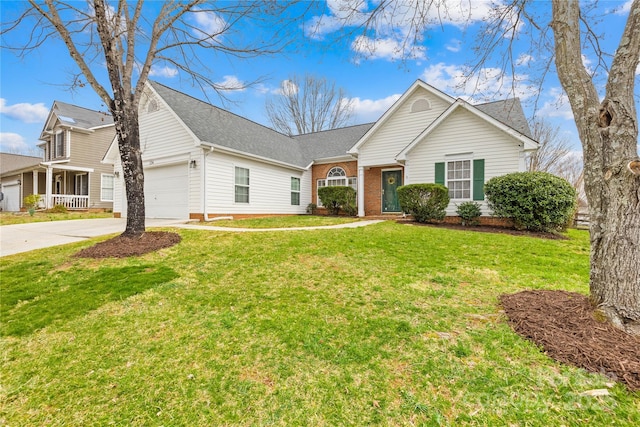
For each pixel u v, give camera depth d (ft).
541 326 8.82
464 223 32.65
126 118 21.84
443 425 5.89
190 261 17.70
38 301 12.59
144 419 6.39
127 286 13.79
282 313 10.84
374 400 6.63
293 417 6.27
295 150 56.85
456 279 13.99
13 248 22.04
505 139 32.89
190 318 10.73
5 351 9.11
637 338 7.80
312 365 7.89
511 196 28.04
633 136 8.46
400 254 18.51
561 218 26.61
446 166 36.06
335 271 15.37
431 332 9.18
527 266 16.14
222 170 37.63
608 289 8.68
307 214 53.31
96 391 7.30
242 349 8.73
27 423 6.45
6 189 79.51
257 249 19.99
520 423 5.83
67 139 62.13
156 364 8.22
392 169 45.93
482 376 7.13
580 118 9.71
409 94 41.60
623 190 8.43
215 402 6.76
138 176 22.45
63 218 44.06
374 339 8.94
